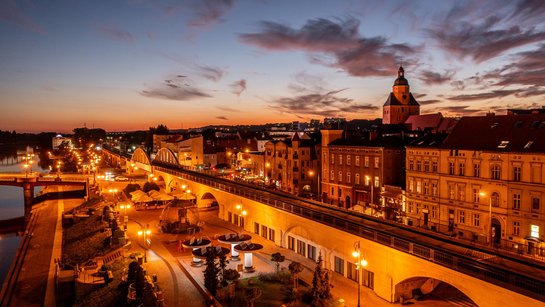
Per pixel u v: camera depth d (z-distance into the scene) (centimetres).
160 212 8512
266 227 6266
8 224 10281
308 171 10412
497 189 5531
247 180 11194
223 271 4147
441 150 6300
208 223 7469
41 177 11631
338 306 3575
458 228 6078
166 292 4156
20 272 5509
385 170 7856
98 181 12394
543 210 5044
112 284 4456
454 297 3981
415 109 12575
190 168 13450
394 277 3866
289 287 4147
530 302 2742
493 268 3222
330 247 4769
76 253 6062
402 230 4538
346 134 9406
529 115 5709
